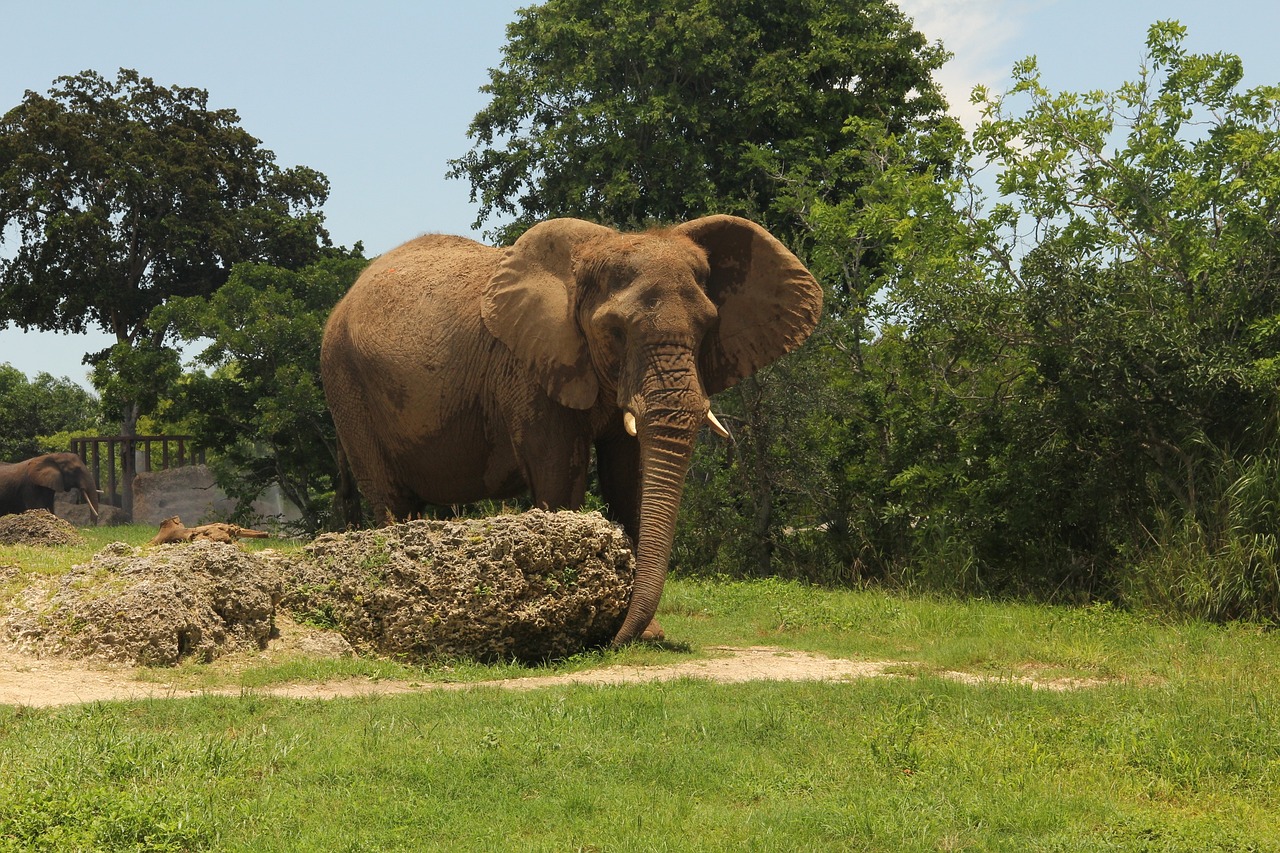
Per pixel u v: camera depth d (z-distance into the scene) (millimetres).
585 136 28906
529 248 13406
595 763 7574
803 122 29391
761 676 10758
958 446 18891
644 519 11734
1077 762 7914
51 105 43844
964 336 17891
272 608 11273
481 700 9109
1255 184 16047
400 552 11594
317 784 7152
